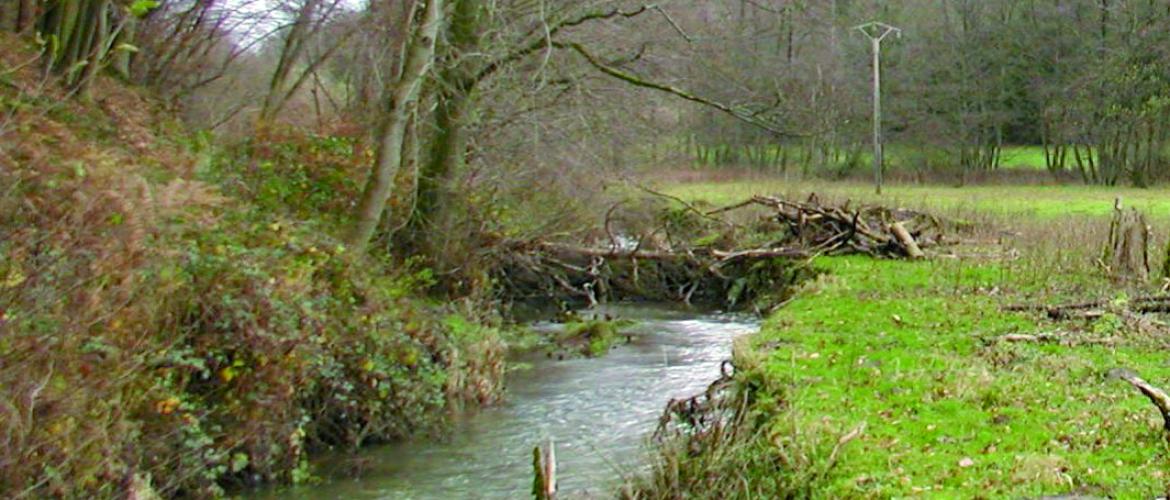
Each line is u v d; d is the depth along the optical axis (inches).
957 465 299.7
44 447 272.5
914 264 792.3
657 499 312.8
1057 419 343.0
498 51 704.4
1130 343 466.9
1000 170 2121.1
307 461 405.7
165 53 774.5
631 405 499.8
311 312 418.0
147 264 335.6
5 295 266.5
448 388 486.6
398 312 497.0
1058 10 2009.1
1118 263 660.7
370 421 435.2
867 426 342.6
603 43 761.6
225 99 851.4
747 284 894.4
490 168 766.5
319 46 877.8
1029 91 2090.3
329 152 637.9
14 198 298.8
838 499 281.6
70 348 278.1
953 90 2101.4
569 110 763.4
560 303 849.5
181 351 351.3
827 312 584.1
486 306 719.7
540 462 320.2
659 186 1087.0
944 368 427.2
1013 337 479.5
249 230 461.7
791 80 1350.9
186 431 350.3
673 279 917.8
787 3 938.7
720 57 840.9
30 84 436.1
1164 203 1317.7
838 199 1323.8
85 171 346.6
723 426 351.3
